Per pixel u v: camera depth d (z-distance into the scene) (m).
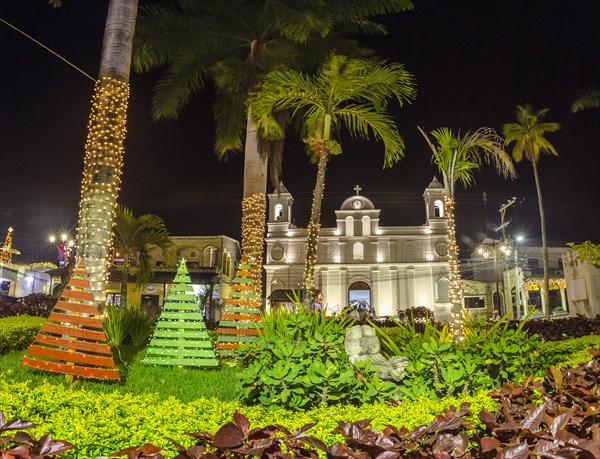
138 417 4.48
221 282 41.34
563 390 3.94
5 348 9.09
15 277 35.00
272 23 15.86
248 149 16.31
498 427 2.88
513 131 34.22
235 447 2.54
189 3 17.33
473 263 52.19
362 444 2.62
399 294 44.06
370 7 16.20
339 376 5.17
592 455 2.45
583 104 26.70
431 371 5.93
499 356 6.33
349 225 46.59
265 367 5.46
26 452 2.48
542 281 44.78
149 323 11.77
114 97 10.82
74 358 6.89
